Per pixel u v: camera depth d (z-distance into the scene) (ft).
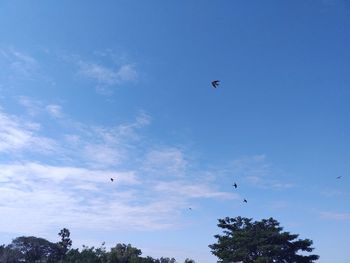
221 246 265.75
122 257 333.83
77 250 360.69
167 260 378.94
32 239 385.29
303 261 252.62
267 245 244.22
